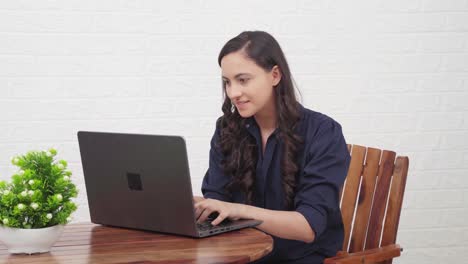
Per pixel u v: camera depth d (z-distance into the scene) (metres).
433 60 3.12
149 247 1.52
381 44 3.07
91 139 1.70
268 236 1.61
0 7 2.78
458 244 3.20
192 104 2.96
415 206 3.15
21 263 1.40
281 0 2.98
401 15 3.08
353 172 2.15
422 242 3.17
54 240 1.50
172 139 1.54
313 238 1.79
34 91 2.83
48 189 1.49
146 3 2.89
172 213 1.61
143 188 1.65
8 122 2.81
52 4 2.82
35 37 2.82
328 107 3.04
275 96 1.95
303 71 3.02
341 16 3.03
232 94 1.84
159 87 2.93
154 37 2.91
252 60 1.83
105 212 1.76
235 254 1.43
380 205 2.04
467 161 3.17
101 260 1.41
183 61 2.94
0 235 1.47
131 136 1.62
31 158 1.50
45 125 2.85
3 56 2.79
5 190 1.45
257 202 2.03
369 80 3.07
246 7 2.97
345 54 3.04
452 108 3.15
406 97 3.11
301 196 1.85
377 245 2.02
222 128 2.08
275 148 1.99
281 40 2.99
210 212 1.69
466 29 3.13
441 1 3.10
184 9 2.93
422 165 3.14
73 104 2.87
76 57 2.85
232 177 2.04
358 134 3.08
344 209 2.15
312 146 1.92
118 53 2.89
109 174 1.70
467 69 3.14
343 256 1.81
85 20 2.85
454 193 3.18
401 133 3.11
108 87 2.89
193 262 1.37
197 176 2.98
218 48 2.96
